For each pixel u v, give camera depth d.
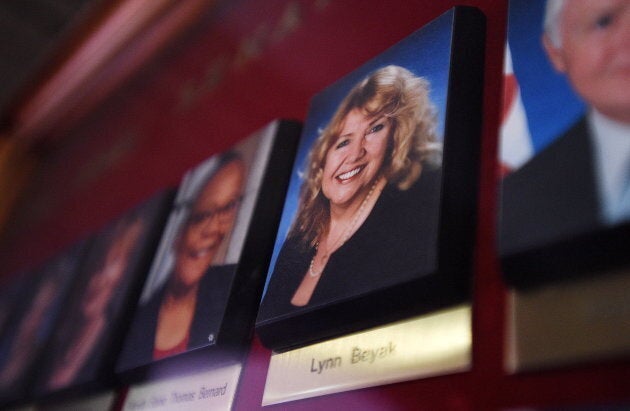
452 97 1.52
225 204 2.10
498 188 1.23
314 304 1.45
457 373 1.23
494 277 1.29
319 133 1.88
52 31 4.57
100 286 2.50
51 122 5.12
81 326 2.41
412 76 1.69
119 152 3.83
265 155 2.06
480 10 1.72
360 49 2.22
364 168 1.63
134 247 2.45
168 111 3.55
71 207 3.99
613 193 1.06
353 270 1.42
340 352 1.44
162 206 2.50
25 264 4.09
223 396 1.66
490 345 1.21
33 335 2.73
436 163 1.43
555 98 1.28
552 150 1.20
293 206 1.78
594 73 1.25
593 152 1.14
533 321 1.13
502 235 1.16
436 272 1.26
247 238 1.86
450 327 1.28
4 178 5.13
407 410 1.26
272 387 1.53
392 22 2.14
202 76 3.44
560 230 1.08
